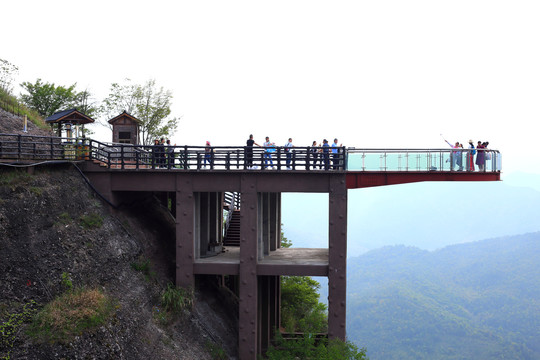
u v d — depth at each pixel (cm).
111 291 1722
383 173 2011
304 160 2030
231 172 2036
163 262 2189
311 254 2442
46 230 1655
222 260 2167
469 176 2031
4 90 2922
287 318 3253
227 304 2452
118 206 2159
